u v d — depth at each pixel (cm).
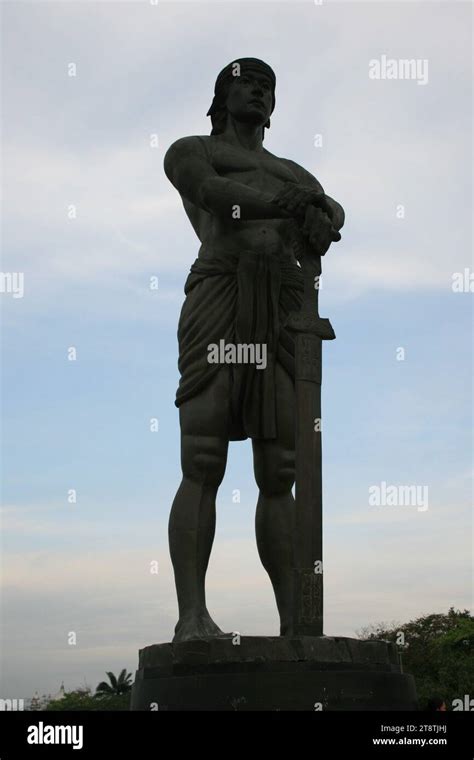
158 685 1013
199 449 1158
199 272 1199
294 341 1160
